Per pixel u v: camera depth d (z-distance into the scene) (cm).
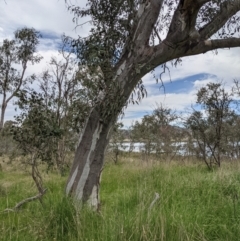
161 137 1579
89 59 488
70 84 1546
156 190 576
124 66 526
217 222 417
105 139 527
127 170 1059
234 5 535
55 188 753
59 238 391
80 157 524
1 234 383
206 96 1188
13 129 541
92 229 380
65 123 1084
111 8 534
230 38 541
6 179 1120
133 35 530
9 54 1847
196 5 469
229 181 611
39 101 552
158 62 528
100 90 519
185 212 426
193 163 1269
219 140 1167
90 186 512
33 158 545
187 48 519
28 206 520
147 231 347
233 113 1206
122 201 550
